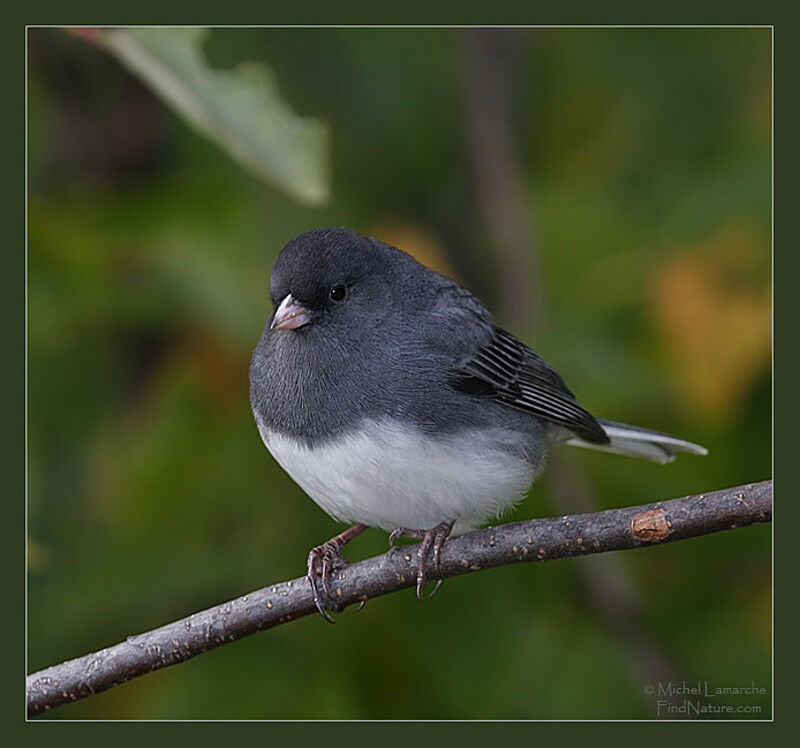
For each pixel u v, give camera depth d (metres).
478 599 10.05
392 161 11.31
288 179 6.55
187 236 9.70
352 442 8.16
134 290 9.73
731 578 10.57
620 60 11.41
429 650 9.80
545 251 10.49
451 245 11.66
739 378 9.90
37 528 9.95
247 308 9.48
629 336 10.20
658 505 7.12
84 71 10.65
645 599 10.47
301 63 11.11
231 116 6.53
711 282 9.98
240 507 9.81
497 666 9.83
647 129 11.18
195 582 9.55
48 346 9.87
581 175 11.04
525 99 11.70
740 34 11.10
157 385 10.03
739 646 10.06
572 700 9.68
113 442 9.91
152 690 9.41
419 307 8.71
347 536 8.54
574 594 10.37
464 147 11.48
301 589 7.76
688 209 10.20
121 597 9.54
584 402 9.96
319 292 8.30
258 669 9.45
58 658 9.67
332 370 8.23
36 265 9.73
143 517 9.73
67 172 10.63
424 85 11.36
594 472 10.43
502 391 8.89
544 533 7.34
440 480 8.21
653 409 10.27
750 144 10.47
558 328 10.18
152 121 10.76
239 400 9.95
